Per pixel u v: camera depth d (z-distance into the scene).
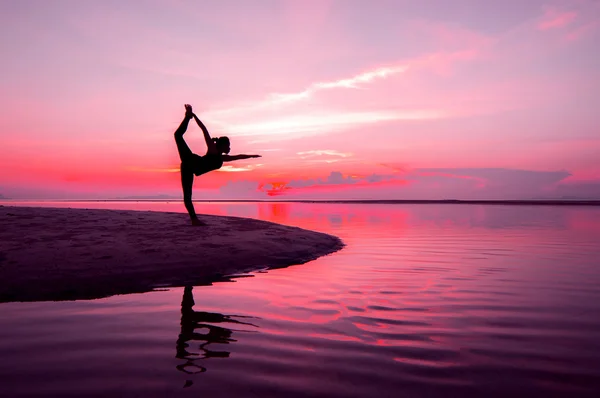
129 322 2.99
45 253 4.91
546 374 2.05
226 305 3.48
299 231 8.59
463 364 2.19
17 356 2.30
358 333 2.72
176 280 4.57
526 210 27.47
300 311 3.28
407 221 15.79
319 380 1.98
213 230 7.03
